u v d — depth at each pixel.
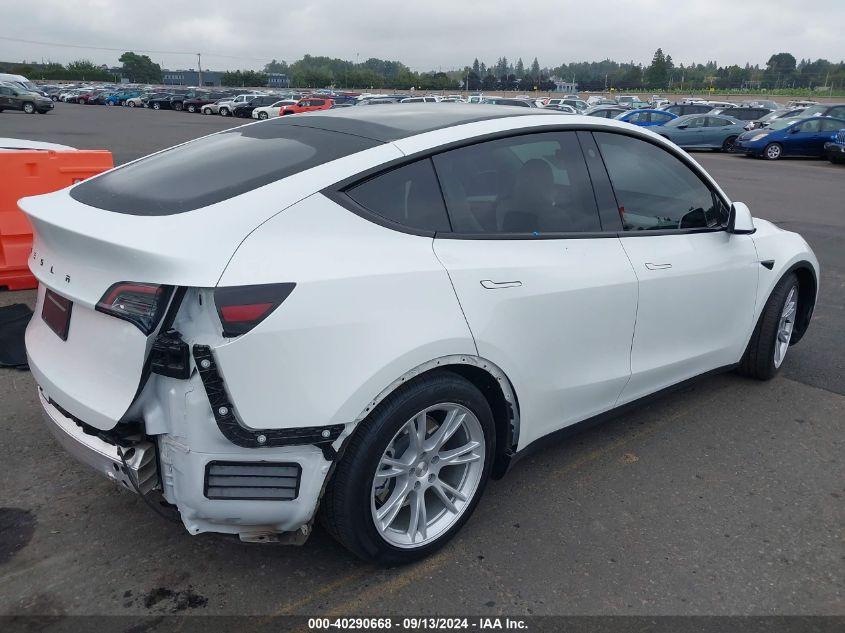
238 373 2.20
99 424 2.36
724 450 3.79
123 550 2.85
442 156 2.82
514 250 2.90
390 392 2.48
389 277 2.48
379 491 2.68
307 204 2.46
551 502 3.26
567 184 3.23
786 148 22.09
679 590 2.70
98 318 2.39
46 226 2.49
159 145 21.34
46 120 34.16
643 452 3.75
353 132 2.91
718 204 4.03
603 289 3.18
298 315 2.27
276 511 2.37
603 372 3.34
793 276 4.54
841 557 2.93
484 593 2.66
